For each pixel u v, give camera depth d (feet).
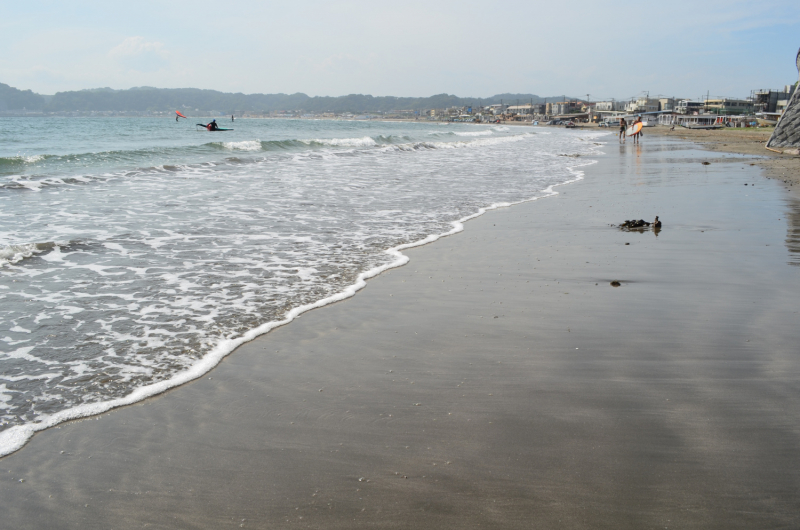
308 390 13.01
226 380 13.51
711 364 14.01
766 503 8.84
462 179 56.24
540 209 38.86
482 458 10.20
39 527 8.52
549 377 13.50
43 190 41.09
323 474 9.83
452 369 14.03
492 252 26.66
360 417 11.76
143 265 23.24
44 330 16.21
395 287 21.08
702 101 536.42
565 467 9.87
